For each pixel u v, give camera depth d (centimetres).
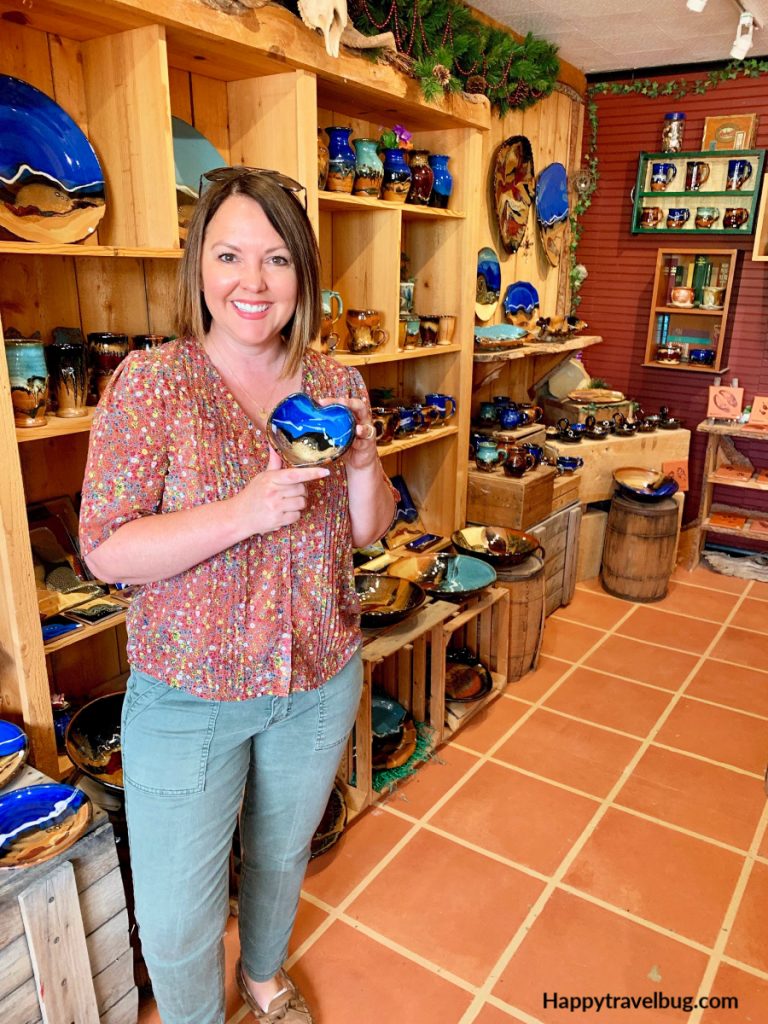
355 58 229
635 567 393
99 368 194
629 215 448
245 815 152
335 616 138
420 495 345
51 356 180
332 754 144
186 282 126
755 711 297
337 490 135
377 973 184
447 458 332
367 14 239
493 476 343
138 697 129
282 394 134
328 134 246
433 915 201
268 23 197
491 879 213
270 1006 167
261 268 120
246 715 130
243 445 125
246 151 228
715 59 403
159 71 177
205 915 137
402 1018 173
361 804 233
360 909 202
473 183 303
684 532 476
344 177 246
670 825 235
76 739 194
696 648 348
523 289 408
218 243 119
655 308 438
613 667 329
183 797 128
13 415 164
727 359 442
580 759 266
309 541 130
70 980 151
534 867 218
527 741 276
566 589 390
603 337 472
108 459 116
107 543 115
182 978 140
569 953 191
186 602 123
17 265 186
